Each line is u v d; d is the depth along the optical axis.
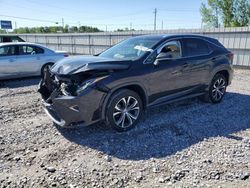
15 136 3.96
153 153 3.44
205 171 2.98
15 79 8.86
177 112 5.11
